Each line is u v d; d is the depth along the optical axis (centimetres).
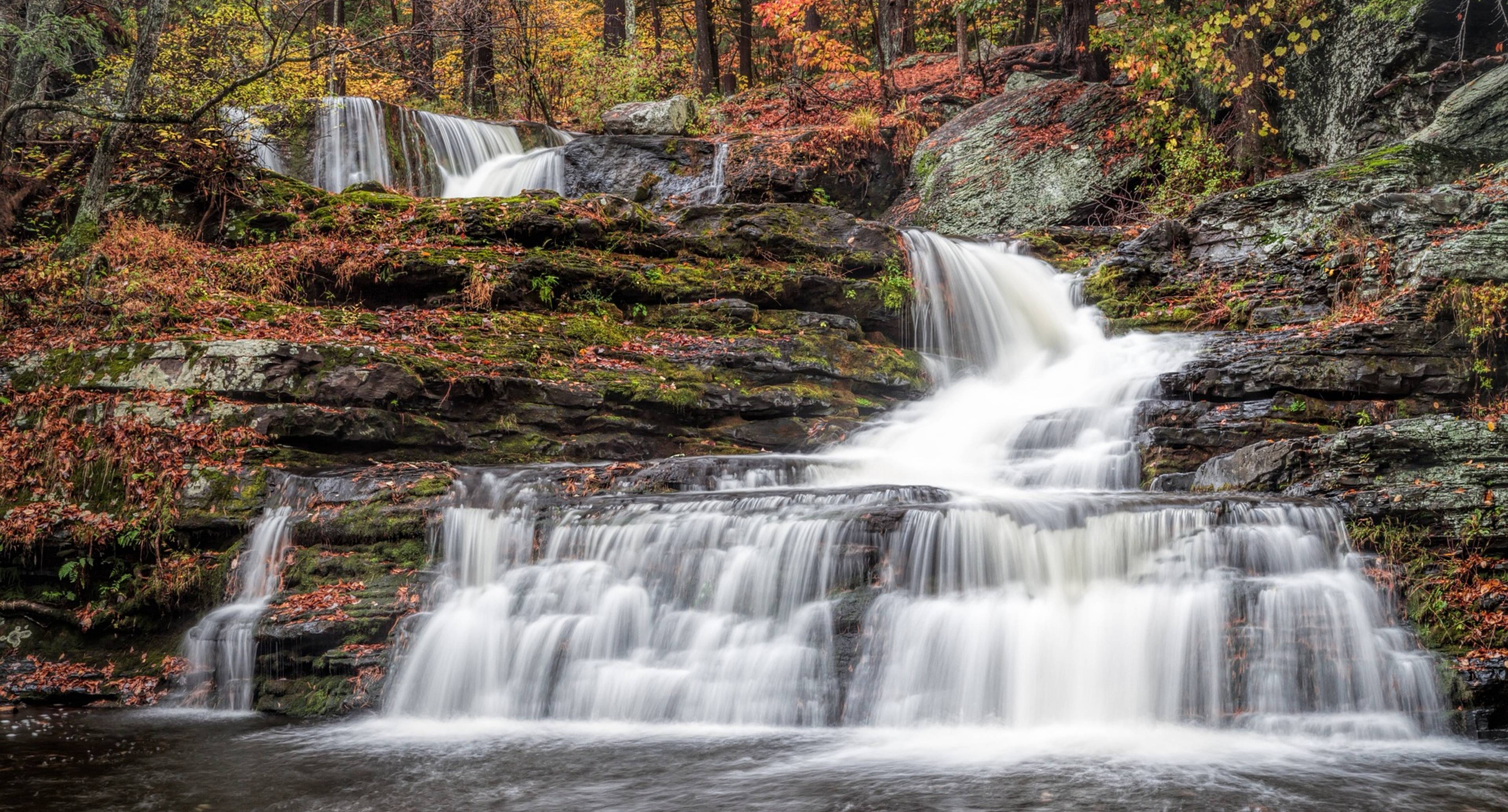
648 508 845
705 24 3094
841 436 1187
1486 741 682
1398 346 1013
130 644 907
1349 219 1290
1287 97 1720
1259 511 779
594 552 834
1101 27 2289
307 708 805
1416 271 1095
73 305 1165
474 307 1255
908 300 1423
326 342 1055
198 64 1720
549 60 2630
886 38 3078
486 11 1983
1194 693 721
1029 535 779
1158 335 1377
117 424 961
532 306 1295
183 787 596
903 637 742
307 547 896
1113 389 1208
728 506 834
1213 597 736
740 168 2045
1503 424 816
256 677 830
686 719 759
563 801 558
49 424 982
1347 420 999
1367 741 681
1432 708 695
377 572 873
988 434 1154
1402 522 774
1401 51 1535
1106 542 777
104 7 1769
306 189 1483
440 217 1376
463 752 671
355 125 1897
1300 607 729
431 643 814
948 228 1980
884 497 849
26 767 643
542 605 821
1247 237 1438
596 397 1123
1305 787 570
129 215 1339
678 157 2119
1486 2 1495
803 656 748
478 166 2066
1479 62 1479
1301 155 1722
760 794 561
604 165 2123
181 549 927
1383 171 1359
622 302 1334
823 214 1498
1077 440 1102
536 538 855
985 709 730
